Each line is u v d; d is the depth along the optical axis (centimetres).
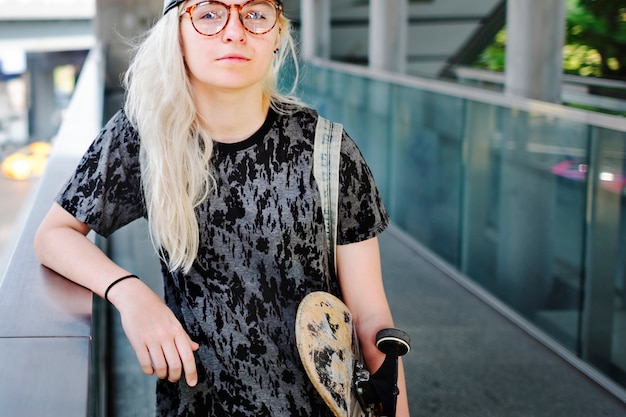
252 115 145
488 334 432
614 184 348
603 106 410
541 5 476
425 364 395
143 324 139
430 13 1121
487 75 874
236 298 145
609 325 361
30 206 217
